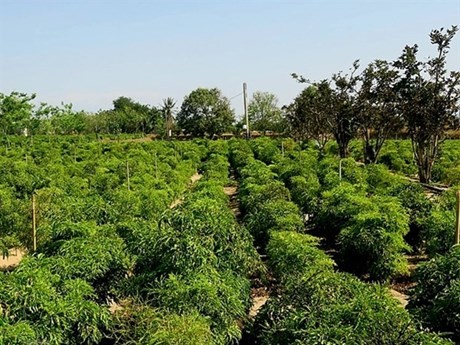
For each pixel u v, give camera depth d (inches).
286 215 534.6
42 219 495.2
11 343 253.6
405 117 1113.4
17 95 1673.2
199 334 249.9
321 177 896.9
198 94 2677.2
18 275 301.0
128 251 378.3
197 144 1743.4
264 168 966.4
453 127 1092.5
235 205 840.9
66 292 309.3
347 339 233.3
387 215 480.1
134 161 1002.1
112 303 371.9
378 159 1346.0
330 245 582.9
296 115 1628.9
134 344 272.1
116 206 526.9
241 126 2723.9
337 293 286.4
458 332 283.9
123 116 2780.5
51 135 1809.8
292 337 265.4
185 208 392.8
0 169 825.5
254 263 394.9
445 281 317.1
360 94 1259.8
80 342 299.0
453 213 506.3
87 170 932.6
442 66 1076.5
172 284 297.3
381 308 252.2
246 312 349.4
